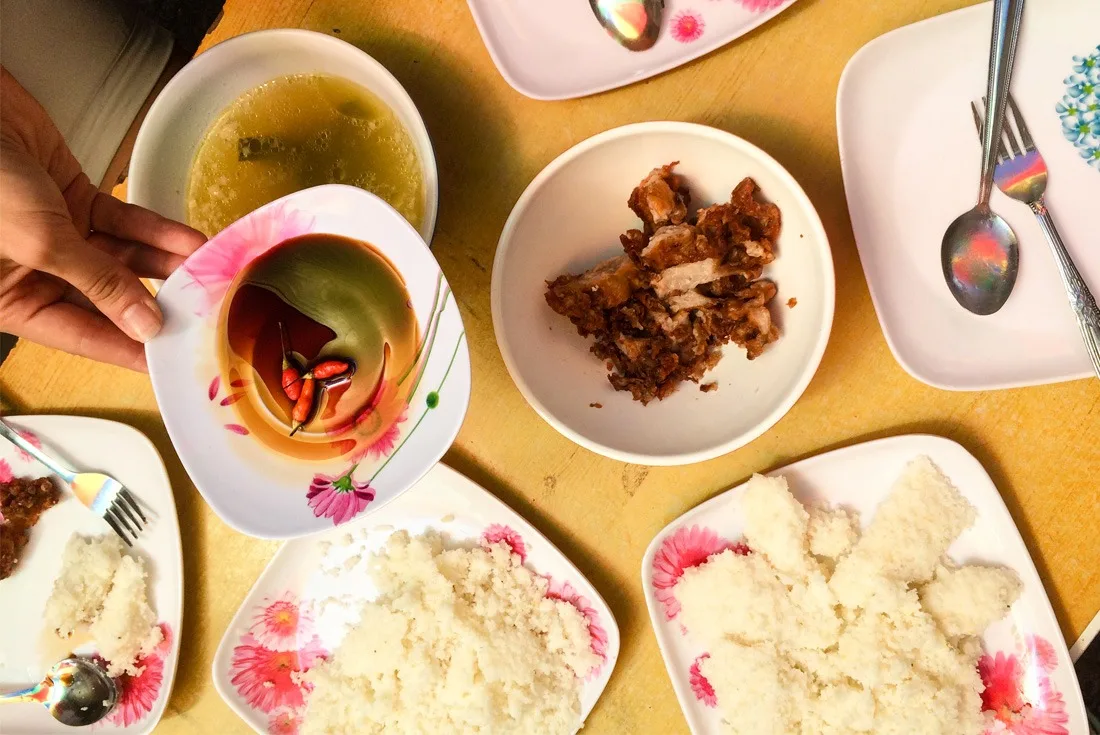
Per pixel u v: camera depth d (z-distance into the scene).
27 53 1.23
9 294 1.00
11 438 1.21
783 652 1.09
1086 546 1.04
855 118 1.04
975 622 1.04
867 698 1.04
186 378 0.85
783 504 1.06
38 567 1.23
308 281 0.86
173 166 1.09
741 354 1.08
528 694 1.11
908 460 1.07
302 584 1.19
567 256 1.12
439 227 1.13
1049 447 1.05
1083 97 1.02
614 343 1.10
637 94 1.09
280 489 0.84
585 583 1.10
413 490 1.16
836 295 1.08
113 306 0.84
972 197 1.04
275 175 1.10
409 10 1.12
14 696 1.20
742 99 1.08
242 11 1.15
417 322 0.84
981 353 1.03
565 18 1.08
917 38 1.01
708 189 1.09
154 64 1.37
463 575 1.15
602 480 1.14
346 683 1.15
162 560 1.21
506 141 1.12
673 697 1.13
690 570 1.10
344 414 0.86
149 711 1.20
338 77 1.08
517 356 1.01
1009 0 0.97
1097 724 1.41
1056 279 1.03
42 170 0.87
